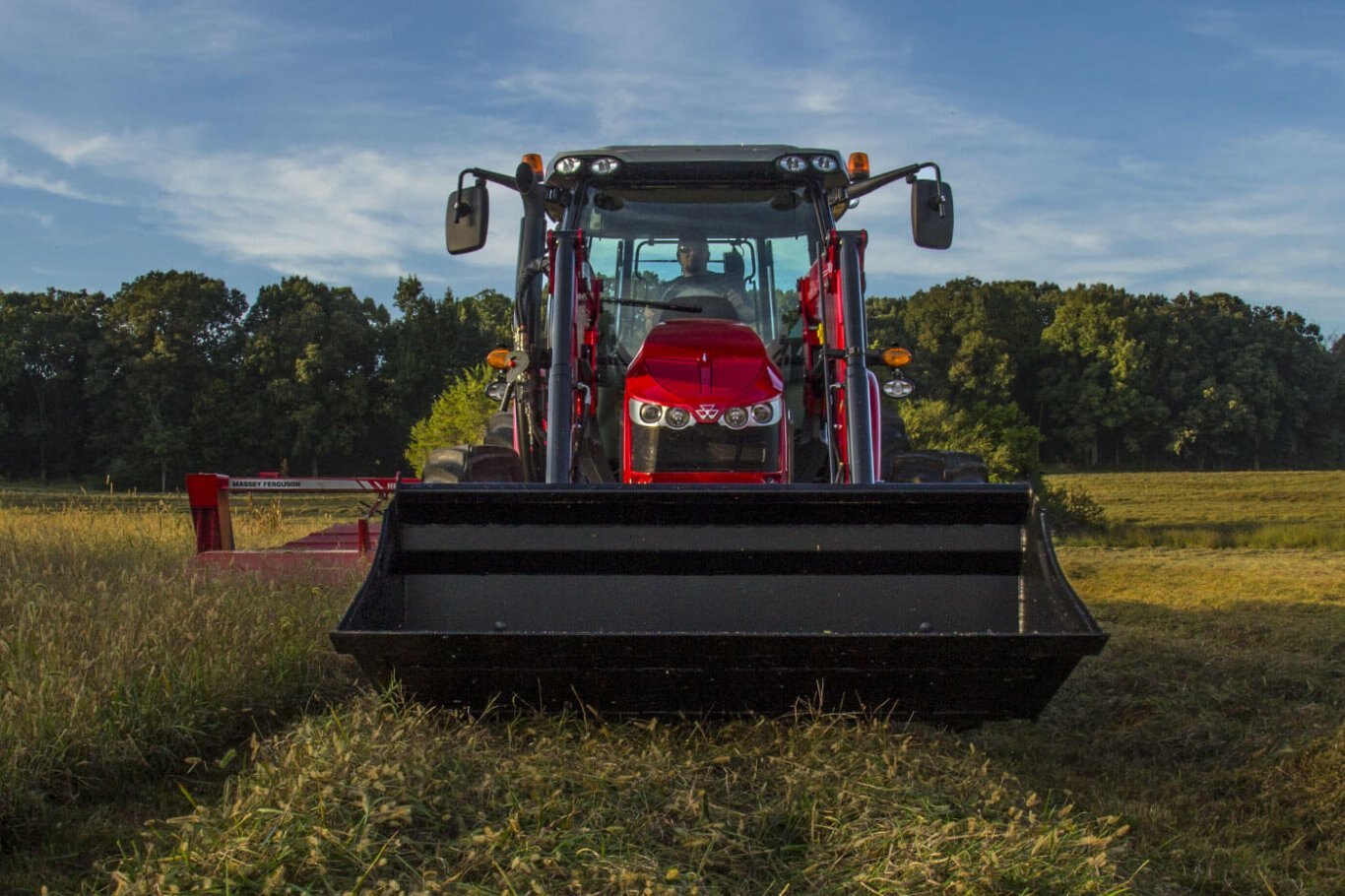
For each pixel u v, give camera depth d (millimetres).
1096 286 94312
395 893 2607
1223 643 6906
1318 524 36344
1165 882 3176
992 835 2980
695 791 3309
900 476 5266
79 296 85438
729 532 3848
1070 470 87688
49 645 4680
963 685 3592
